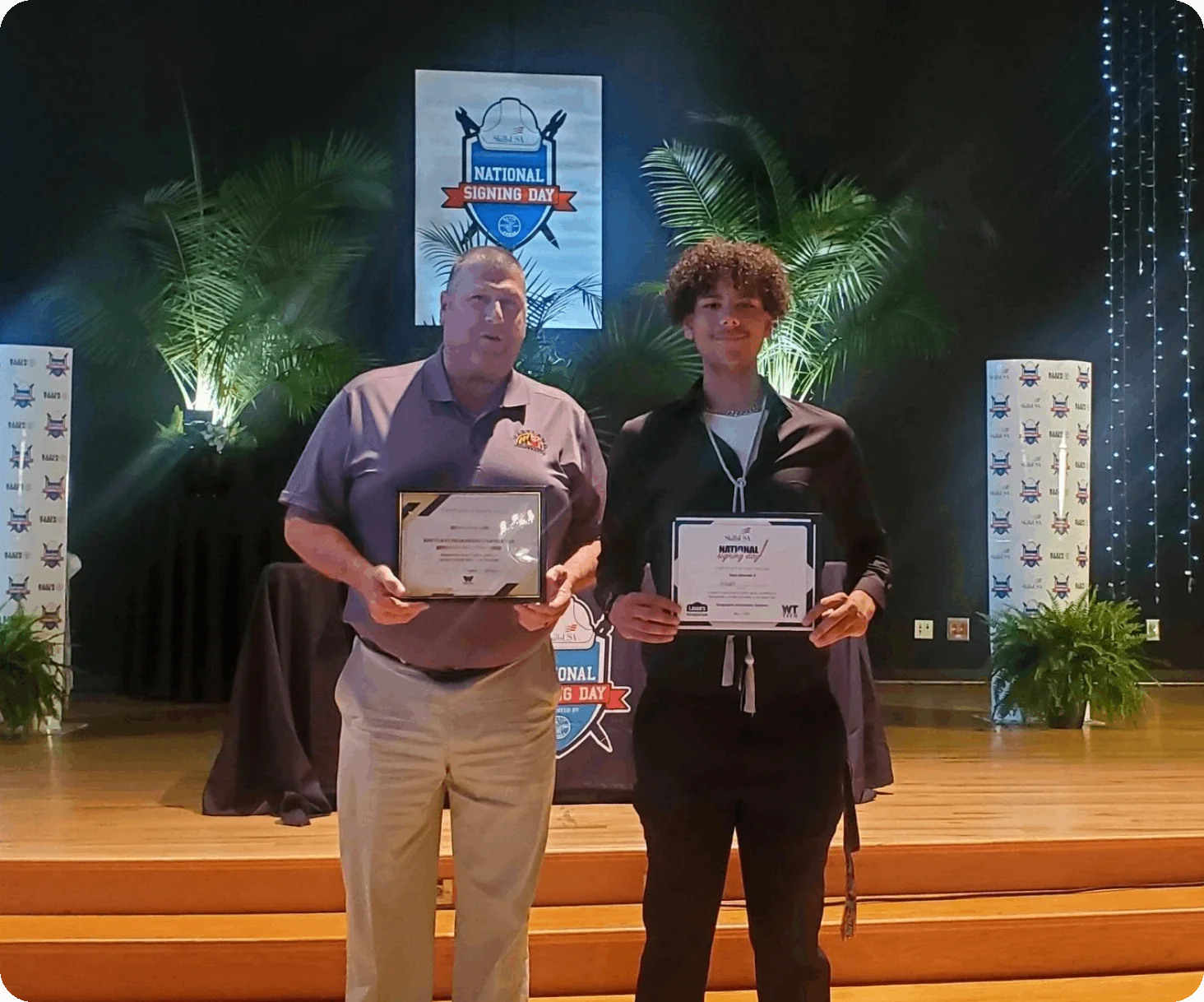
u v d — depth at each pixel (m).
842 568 2.63
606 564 2.06
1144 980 2.88
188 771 4.19
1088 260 6.67
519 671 2.03
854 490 2.06
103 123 6.30
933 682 6.66
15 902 2.90
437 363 2.06
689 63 6.54
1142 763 4.34
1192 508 6.67
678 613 1.89
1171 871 3.17
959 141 6.63
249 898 2.92
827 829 1.97
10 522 4.95
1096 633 5.09
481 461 2.01
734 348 1.96
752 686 1.95
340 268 6.27
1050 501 5.19
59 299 6.19
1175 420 6.68
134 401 6.33
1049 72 6.62
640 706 2.05
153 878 2.91
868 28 6.61
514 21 6.45
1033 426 5.18
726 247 2.00
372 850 2.01
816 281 5.97
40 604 5.02
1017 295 6.67
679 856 1.98
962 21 6.62
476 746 2.00
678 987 1.98
